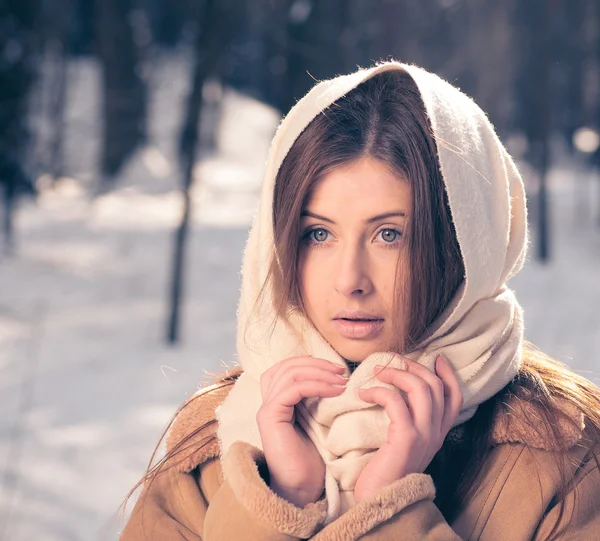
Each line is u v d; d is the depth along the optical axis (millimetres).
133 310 16016
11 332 13906
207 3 13242
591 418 1994
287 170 1947
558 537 1895
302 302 1940
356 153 1836
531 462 1930
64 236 21891
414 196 1827
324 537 1749
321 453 1903
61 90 29156
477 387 1926
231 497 1854
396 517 1773
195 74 13758
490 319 1939
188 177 14273
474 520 1919
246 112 41812
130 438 9164
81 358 12859
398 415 1829
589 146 37656
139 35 36906
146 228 23594
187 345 14016
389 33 16891
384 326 1880
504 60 27938
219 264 20188
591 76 38219
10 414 9922
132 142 31344
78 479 7820
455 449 2002
